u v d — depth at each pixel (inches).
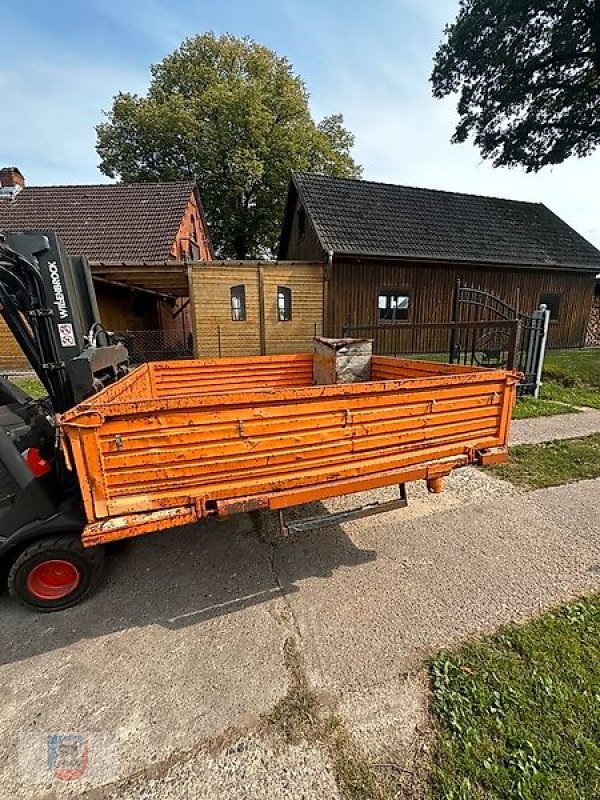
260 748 59.9
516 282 539.5
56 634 82.4
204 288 426.9
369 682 70.7
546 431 220.2
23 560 84.9
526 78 561.0
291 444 86.1
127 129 948.0
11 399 125.6
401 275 488.4
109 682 71.1
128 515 75.4
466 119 641.0
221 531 121.6
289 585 97.4
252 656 76.5
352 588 96.3
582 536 119.4
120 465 73.5
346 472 92.0
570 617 86.3
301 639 80.6
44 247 95.4
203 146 895.1
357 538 118.1
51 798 53.9
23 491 85.1
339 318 473.7
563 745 59.6
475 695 67.6
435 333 514.3
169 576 100.8
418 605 90.3
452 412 103.0
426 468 100.7
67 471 90.7
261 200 967.6
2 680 71.4
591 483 156.2
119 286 479.5
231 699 67.7
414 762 57.6
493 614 87.6
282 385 191.2
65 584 89.3
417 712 65.2
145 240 519.8
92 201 589.6
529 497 144.5
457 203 588.1
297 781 55.4
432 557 108.7
